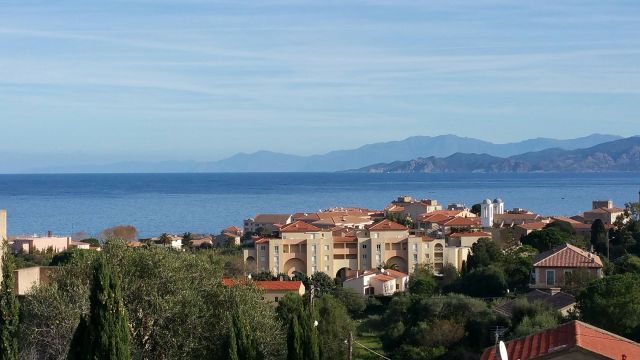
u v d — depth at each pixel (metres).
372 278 155.25
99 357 44.84
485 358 42.38
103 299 45.31
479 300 101.94
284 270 182.62
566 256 114.50
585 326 45.41
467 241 187.75
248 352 52.53
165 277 62.09
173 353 59.34
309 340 52.91
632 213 179.62
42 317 57.41
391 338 95.50
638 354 42.03
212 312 62.66
